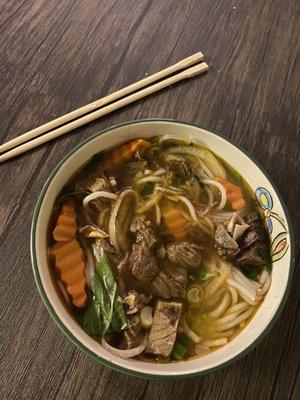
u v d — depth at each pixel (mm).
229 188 276
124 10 345
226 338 250
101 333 235
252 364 252
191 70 323
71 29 333
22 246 263
